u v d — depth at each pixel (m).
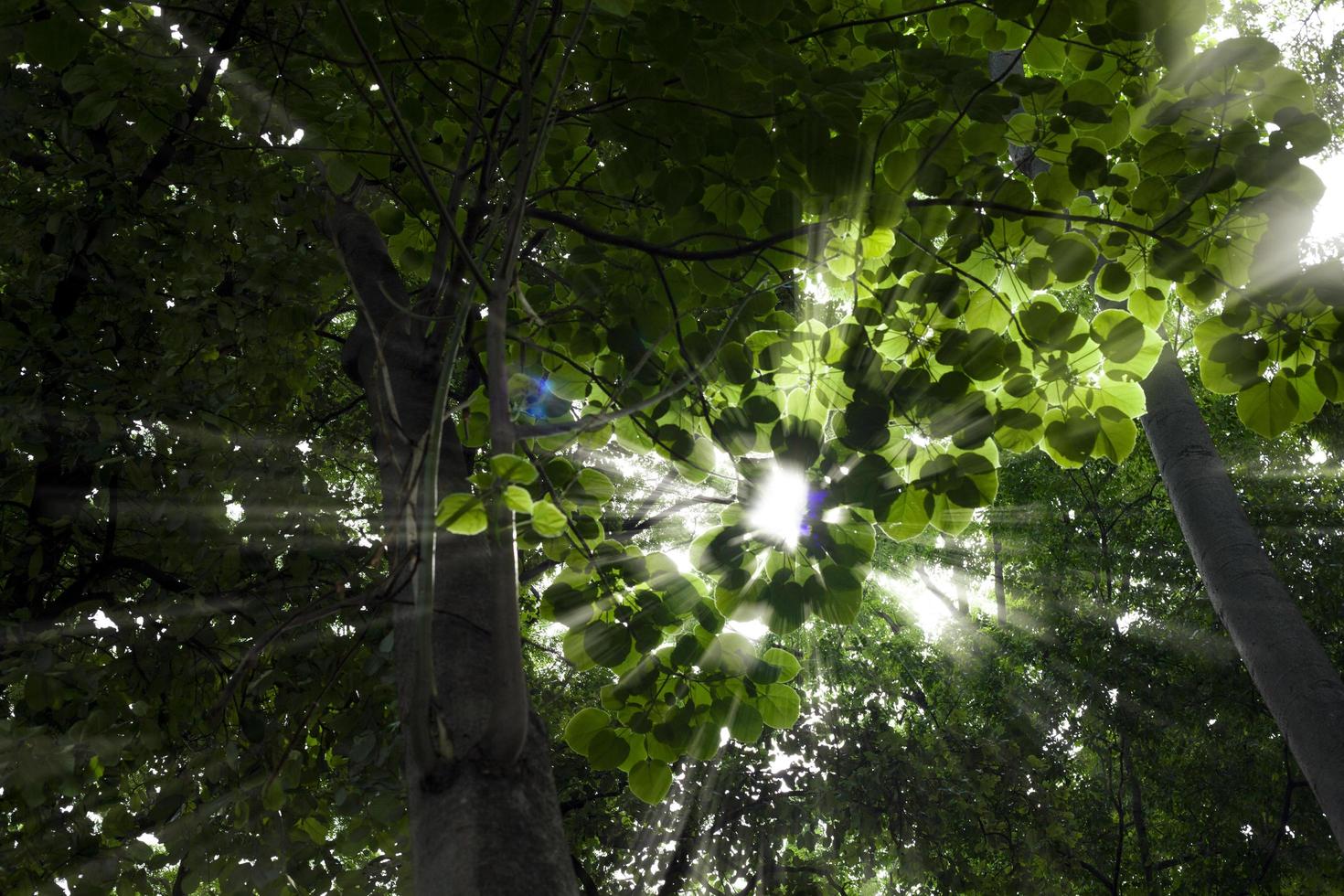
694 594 3.40
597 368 3.68
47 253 5.24
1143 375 3.09
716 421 3.20
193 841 4.77
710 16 2.58
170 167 5.04
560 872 1.88
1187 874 12.37
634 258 3.51
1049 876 10.37
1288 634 4.11
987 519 15.25
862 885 11.30
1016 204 2.96
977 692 13.37
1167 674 12.65
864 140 2.82
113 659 4.95
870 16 3.05
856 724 10.88
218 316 5.19
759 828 9.78
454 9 2.91
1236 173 2.70
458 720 2.02
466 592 2.32
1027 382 3.11
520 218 2.26
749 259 3.29
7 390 4.82
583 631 3.40
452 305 2.94
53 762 4.17
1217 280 2.94
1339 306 2.77
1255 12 8.77
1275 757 12.11
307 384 6.12
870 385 2.96
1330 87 9.08
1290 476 13.00
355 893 5.11
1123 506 13.96
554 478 3.23
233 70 3.59
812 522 3.17
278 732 4.95
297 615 2.21
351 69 3.39
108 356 5.28
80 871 4.60
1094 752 13.65
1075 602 13.45
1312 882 11.72
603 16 2.68
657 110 2.97
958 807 9.97
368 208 4.45
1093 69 2.87
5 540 5.19
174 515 4.77
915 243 3.05
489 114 3.54
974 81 2.60
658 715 3.34
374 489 8.13
